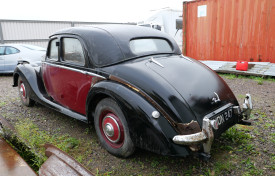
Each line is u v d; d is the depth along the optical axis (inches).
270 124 131.3
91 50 106.0
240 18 271.4
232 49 285.1
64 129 133.3
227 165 92.7
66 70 120.8
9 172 47.4
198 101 87.4
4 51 333.4
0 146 59.7
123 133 94.7
